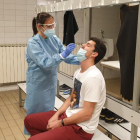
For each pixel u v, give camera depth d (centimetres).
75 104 176
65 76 294
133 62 185
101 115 234
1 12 432
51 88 224
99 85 161
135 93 177
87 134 166
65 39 313
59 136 159
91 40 173
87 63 172
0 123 314
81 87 167
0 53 429
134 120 179
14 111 359
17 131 292
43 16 196
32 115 197
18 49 442
